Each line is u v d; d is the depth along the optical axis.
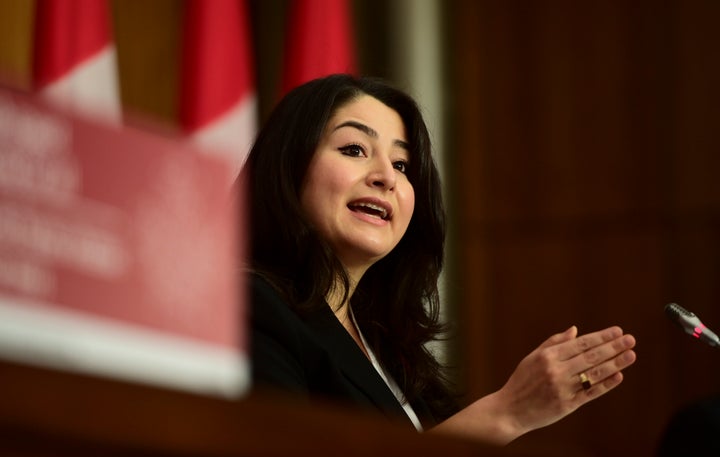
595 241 14.27
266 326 5.61
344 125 6.36
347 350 5.84
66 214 2.45
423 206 6.62
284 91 11.67
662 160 14.23
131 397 2.25
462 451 2.88
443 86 13.76
